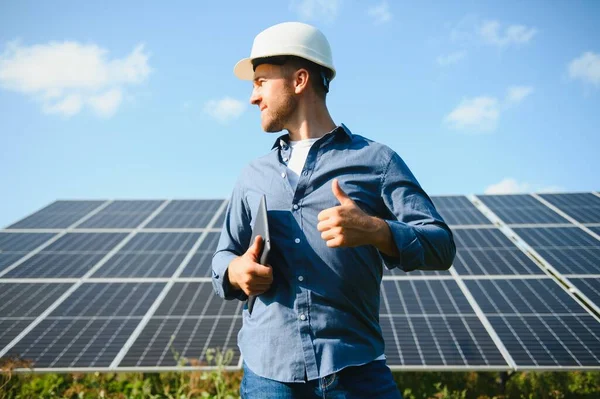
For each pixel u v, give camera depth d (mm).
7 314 11055
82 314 10984
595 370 8828
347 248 2176
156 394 9680
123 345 9836
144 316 10852
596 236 14148
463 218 16234
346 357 2082
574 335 9789
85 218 17250
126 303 11422
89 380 10727
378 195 2287
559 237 14273
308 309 2133
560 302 10938
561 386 11703
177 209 18000
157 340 9992
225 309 11078
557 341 9617
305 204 2250
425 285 11984
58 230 16125
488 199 17672
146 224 16438
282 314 2162
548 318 10375
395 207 2240
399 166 2309
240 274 2109
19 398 9633
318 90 2469
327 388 2059
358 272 2180
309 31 2428
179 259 13602
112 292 11930
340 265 2158
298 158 2387
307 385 2092
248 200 2441
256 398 2170
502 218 15891
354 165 2271
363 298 2193
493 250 13727
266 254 2008
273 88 2416
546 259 12961
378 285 2309
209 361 8695
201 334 10133
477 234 14852
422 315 10656
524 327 10117
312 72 2430
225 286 2344
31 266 13430
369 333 2217
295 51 2363
